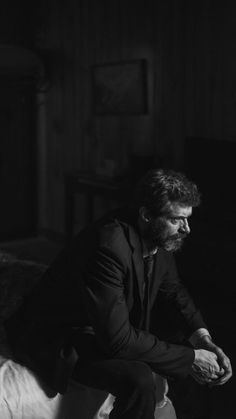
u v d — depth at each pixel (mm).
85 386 3023
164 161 6270
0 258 3908
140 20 6359
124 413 2754
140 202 2811
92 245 2816
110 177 6566
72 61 7273
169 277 3160
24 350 2996
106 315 2721
